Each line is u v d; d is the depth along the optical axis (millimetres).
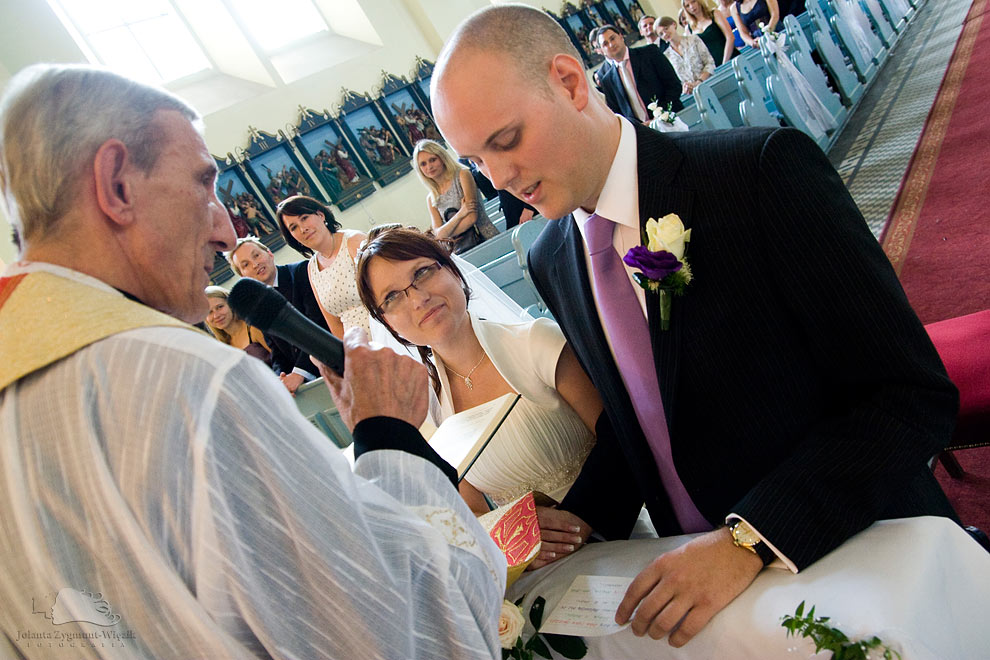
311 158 8844
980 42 6863
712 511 1311
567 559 1444
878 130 6086
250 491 721
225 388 729
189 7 8992
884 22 9414
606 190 1245
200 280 907
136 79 876
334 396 1127
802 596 1007
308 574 736
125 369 723
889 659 859
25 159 798
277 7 9781
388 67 9852
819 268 1075
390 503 852
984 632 1024
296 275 4113
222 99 8758
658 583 1141
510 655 1248
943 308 3098
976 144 4504
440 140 10000
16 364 736
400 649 759
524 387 1749
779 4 8031
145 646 712
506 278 3664
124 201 823
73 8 8320
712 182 1153
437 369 1874
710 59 8094
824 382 1203
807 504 1077
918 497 1266
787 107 5516
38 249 817
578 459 1819
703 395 1228
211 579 703
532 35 1124
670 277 1132
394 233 1759
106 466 703
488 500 1870
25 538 706
